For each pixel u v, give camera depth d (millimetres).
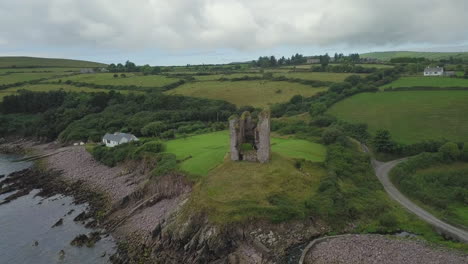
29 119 138500
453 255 39188
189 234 46875
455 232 45375
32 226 57125
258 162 59125
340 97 116625
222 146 79000
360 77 137500
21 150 113000
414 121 89688
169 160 70000
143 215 57000
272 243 44562
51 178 80875
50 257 47969
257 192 51000
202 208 48312
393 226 48031
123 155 82188
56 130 120500
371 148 79500
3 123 133375
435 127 84312
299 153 69750
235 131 59312
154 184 63531
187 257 44469
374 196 56531
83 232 54688
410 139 79812
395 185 62094
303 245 44750
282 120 102750
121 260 45781
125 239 51281
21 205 65688
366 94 118062
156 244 47719
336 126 87438
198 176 60469
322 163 63656
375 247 41656
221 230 45000
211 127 105750
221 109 119500
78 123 118625
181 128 104312
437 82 120188
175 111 119125
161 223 50938
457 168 65500
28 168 90812
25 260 47469
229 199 49312
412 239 43812
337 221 49312
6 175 85938
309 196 52906
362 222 49938
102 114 123750
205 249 44125
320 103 108500
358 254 40375
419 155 69938
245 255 42938
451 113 91062
